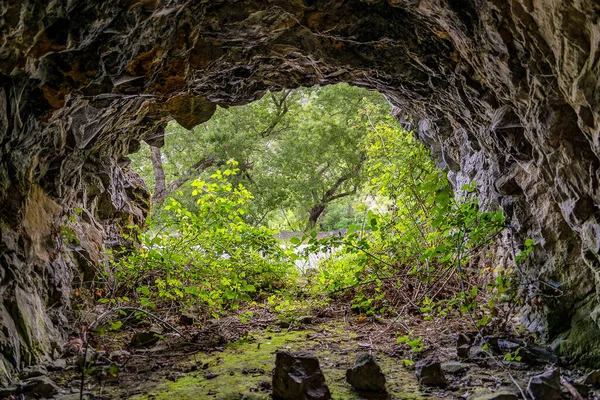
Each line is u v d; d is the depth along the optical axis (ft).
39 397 8.87
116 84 10.90
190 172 44.27
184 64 12.05
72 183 14.34
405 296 15.26
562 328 10.88
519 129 11.51
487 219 12.73
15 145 9.68
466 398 8.75
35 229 11.68
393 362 11.18
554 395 8.22
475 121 13.79
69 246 14.51
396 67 13.60
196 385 9.80
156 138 20.02
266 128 46.88
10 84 8.50
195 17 10.77
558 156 9.54
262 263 20.22
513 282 13.02
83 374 8.48
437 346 11.94
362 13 11.23
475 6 9.33
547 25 7.87
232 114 43.16
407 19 11.44
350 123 39.37
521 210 12.85
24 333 10.16
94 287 15.58
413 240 16.61
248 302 18.07
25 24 7.31
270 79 15.67
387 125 25.57
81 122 12.47
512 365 10.22
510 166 13.19
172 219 18.67
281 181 41.32
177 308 16.31
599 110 7.48
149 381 10.07
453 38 10.98
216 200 18.29
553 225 11.46
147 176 46.70
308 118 43.52
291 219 48.11
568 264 11.03
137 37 9.66
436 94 14.65
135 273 16.55
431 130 19.62
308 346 12.72
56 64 9.05
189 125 17.60
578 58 7.55
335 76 15.21
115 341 13.15
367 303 14.58
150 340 12.93
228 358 11.71
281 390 8.91
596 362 9.51
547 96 9.14
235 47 12.56
